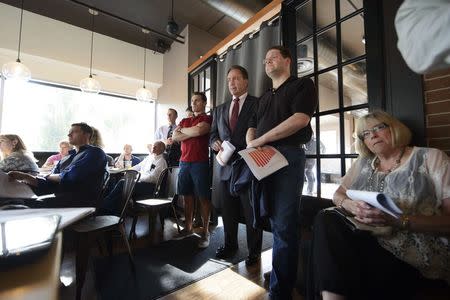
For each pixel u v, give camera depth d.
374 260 0.89
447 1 0.36
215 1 2.71
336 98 1.77
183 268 1.79
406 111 1.30
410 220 0.86
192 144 2.34
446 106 1.17
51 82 4.34
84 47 4.38
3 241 0.48
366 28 1.53
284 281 1.28
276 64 1.45
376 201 0.80
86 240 1.47
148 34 4.60
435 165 0.95
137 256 2.01
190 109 3.21
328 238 0.89
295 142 1.34
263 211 1.27
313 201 1.76
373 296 0.85
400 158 1.07
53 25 4.09
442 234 0.85
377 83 1.45
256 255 1.86
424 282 0.89
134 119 5.38
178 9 3.75
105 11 3.78
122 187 2.20
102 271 1.75
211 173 2.42
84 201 2.02
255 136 1.54
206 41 4.37
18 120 4.11
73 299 1.40
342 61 1.74
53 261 0.47
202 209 2.29
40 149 4.32
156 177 3.02
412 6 0.41
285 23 2.11
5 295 0.35
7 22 3.70
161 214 2.80
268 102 1.47
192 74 3.91
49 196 1.92
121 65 4.77
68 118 4.60
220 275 1.69
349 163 1.69
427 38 0.38
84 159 2.07
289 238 1.28
